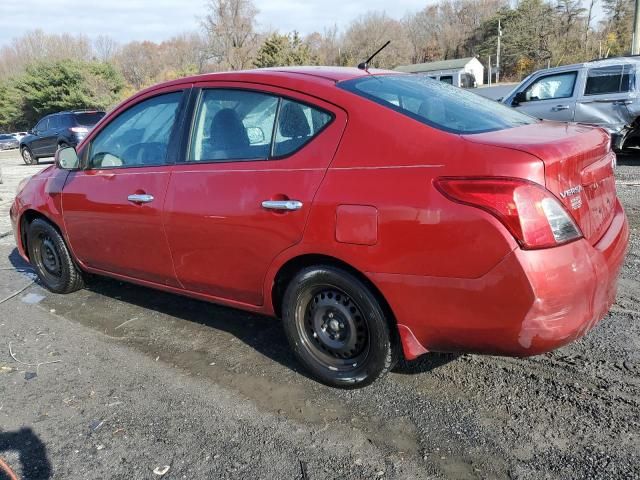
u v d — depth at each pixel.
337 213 2.69
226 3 60.44
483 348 2.52
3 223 7.89
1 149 42.34
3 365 3.57
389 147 2.62
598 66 9.56
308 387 3.12
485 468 2.42
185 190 3.36
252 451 2.61
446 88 3.44
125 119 3.92
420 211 2.46
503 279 2.31
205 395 3.10
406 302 2.58
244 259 3.15
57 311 4.45
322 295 2.99
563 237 2.33
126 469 2.53
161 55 75.69
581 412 2.73
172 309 4.35
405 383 3.10
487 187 2.31
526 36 63.56
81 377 3.37
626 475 2.31
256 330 3.89
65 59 54.72
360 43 72.44
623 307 3.86
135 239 3.75
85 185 4.09
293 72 3.21
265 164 3.03
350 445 2.61
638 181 8.25
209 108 3.40
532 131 2.71
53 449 2.70
